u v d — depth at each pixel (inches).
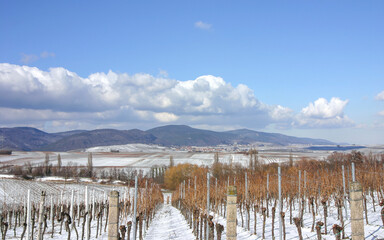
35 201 2130.9
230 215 440.1
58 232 1259.8
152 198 1952.5
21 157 6668.3
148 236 1231.5
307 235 813.9
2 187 2812.5
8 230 1371.8
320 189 1268.5
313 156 5733.3
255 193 1428.4
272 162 4256.9
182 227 1435.8
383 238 648.4
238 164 4244.6
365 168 1438.2
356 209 376.2
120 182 3732.8
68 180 3560.5
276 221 1122.0
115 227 489.1
